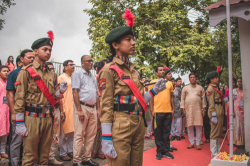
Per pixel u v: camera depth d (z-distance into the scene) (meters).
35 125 2.42
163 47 10.99
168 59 10.94
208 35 11.31
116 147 1.79
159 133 4.54
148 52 11.90
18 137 3.29
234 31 9.55
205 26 12.69
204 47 10.80
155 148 5.31
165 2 12.04
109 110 1.81
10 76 3.02
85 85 3.71
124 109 1.84
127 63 2.01
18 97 2.39
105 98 1.82
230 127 3.13
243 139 5.11
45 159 2.57
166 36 11.74
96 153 4.34
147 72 10.68
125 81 1.84
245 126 3.87
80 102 3.68
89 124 3.76
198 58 11.37
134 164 1.91
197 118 5.21
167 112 4.54
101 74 1.87
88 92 3.68
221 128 4.29
